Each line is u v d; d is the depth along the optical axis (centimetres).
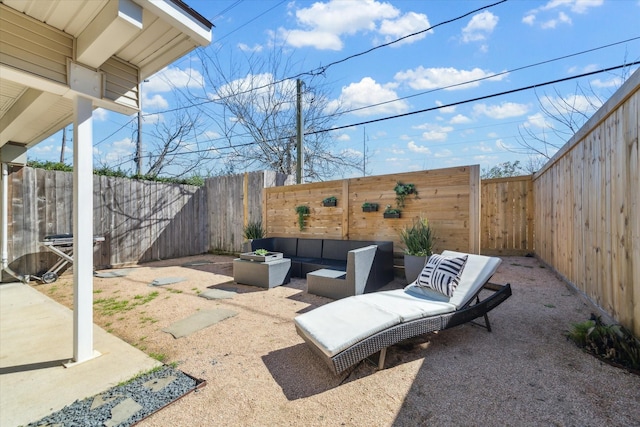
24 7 208
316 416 180
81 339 252
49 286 523
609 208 286
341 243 544
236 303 405
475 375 219
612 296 278
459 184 466
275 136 1148
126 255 721
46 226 586
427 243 446
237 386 212
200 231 889
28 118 348
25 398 200
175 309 386
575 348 254
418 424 172
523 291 414
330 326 231
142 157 1223
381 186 545
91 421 176
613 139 277
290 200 681
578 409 180
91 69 254
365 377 220
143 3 208
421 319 248
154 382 217
